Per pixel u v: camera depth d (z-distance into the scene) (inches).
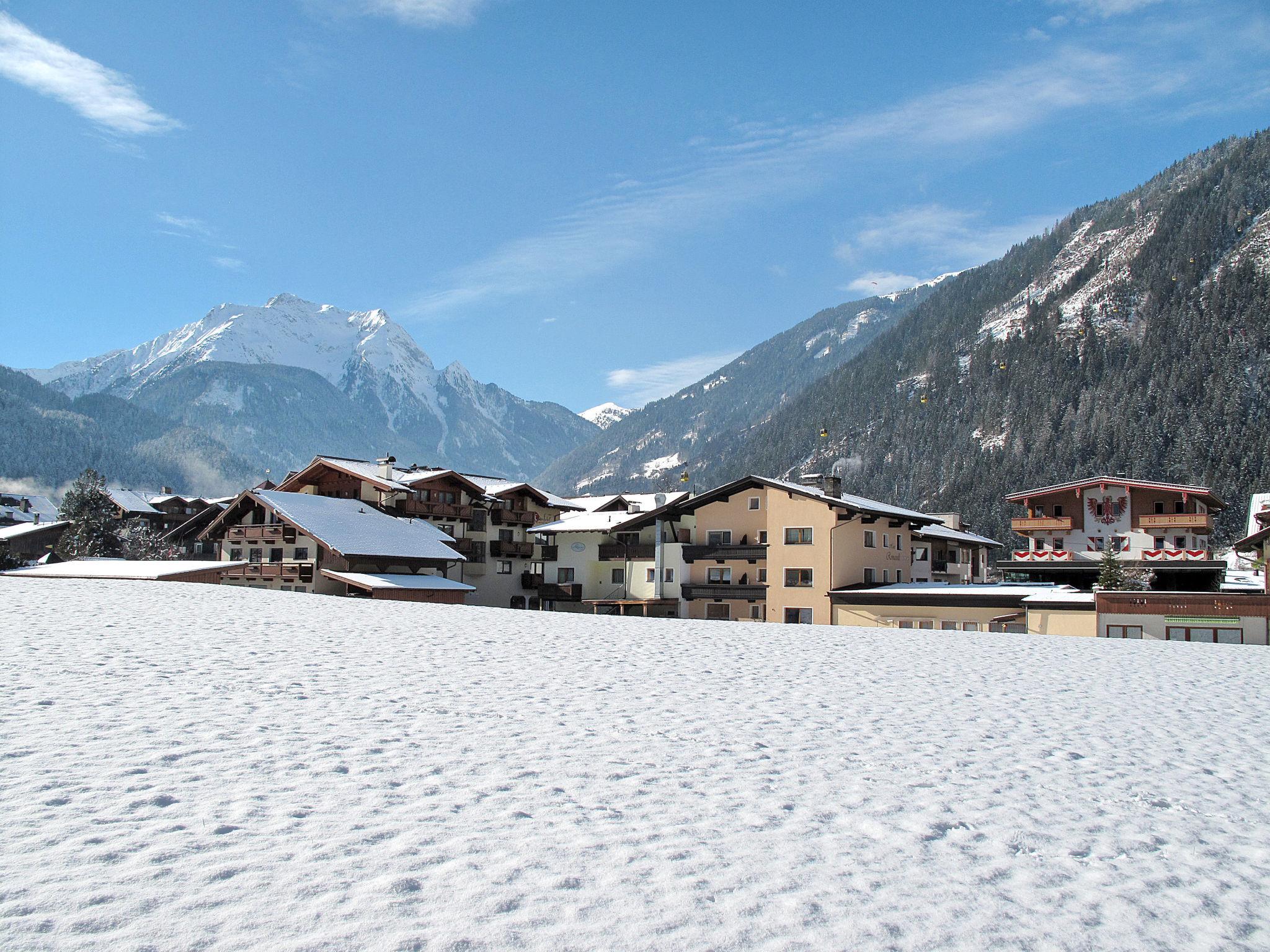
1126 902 256.2
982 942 222.5
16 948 180.7
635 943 205.0
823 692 582.2
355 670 559.8
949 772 387.2
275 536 2070.6
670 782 342.0
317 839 254.1
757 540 2177.7
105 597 1006.4
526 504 2751.0
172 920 199.0
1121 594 1475.1
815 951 208.8
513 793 312.8
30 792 278.2
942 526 2723.9
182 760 324.5
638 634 920.3
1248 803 365.7
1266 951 230.7
